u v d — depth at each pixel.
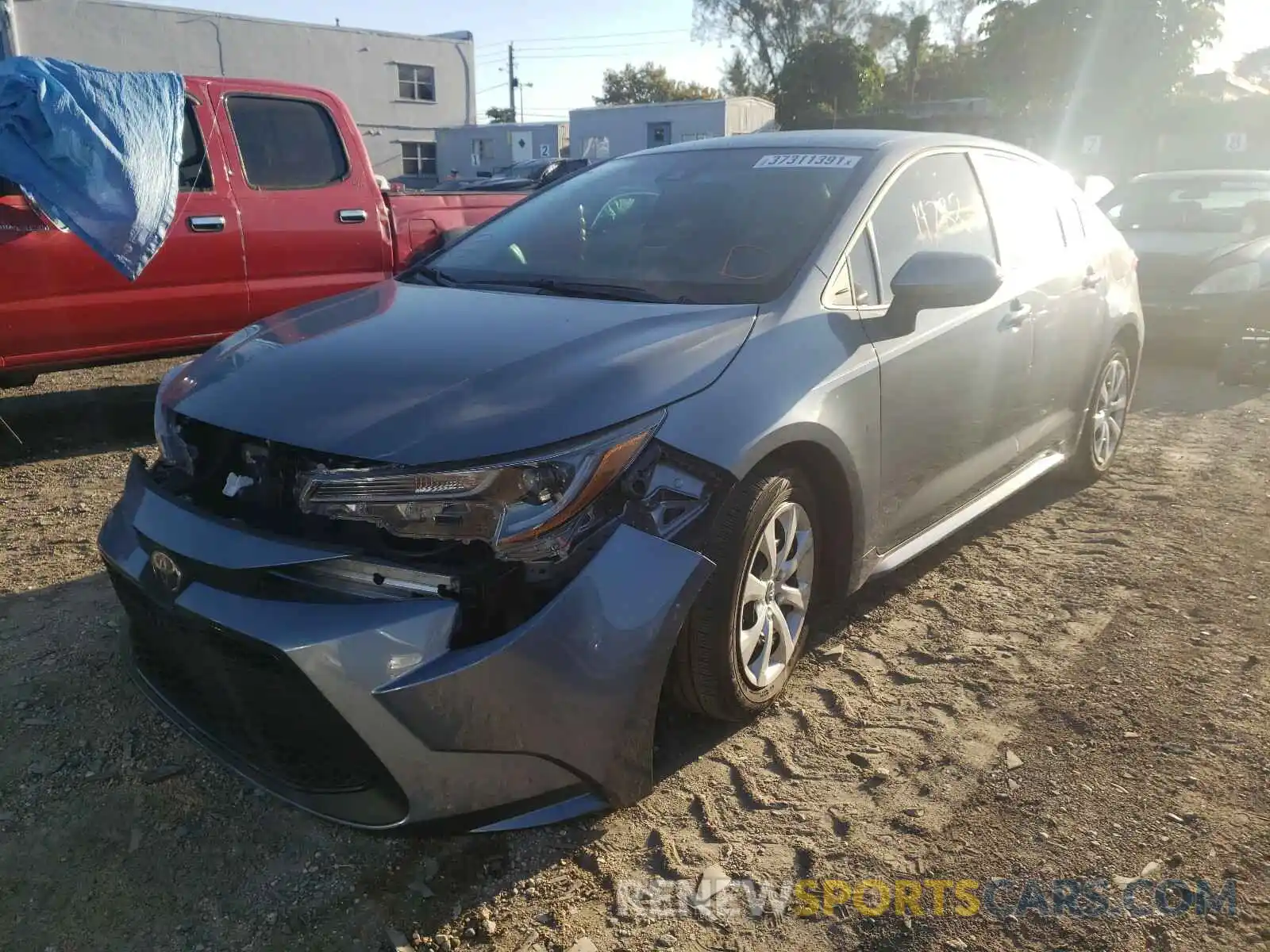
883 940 2.15
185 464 2.67
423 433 2.25
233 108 5.61
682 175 3.73
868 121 36.78
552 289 3.21
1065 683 3.15
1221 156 24.75
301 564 2.16
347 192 6.06
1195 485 5.09
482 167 37.12
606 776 2.32
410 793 2.12
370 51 35.19
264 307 5.78
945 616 3.63
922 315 3.35
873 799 2.60
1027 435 4.19
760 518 2.64
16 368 5.04
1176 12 21.11
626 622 2.28
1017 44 22.62
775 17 57.06
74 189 4.80
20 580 3.83
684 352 2.60
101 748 2.79
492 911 2.23
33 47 28.28
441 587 2.15
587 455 2.27
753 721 2.93
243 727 2.35
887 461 3.16
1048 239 4.40
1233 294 7.45
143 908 2.24
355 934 2.17
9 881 2.31
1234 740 2.82
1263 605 3.69
